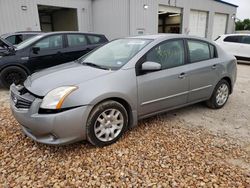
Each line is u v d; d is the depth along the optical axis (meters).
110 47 3.89
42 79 3.01
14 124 3.69
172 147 3.02
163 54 3.54
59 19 19.66
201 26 22.16
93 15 17.16
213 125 3.75
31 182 2.38
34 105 2.67
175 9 19.36
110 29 16.55
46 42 6.13
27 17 13.55
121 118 3.12
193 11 20.84
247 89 6.21
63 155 2.83
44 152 2.89
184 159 2.75
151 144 3.09
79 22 16.42
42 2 14.04
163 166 2.62
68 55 6.41
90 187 2.31
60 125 2.62
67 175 2.48
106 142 3.01
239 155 2.86
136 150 2.94
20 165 2.64
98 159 2.75
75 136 2.74
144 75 3.26
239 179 2.41
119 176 2.46
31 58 5.82
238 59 11.95
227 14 24.53
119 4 15.69
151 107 3.43
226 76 4.44
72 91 2.70
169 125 3.71
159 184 2.33
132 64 3.19
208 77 4.10
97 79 2.91
